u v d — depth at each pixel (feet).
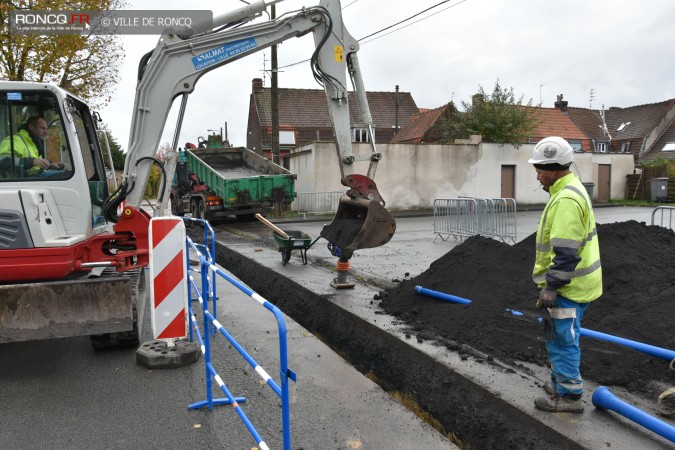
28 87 17.08
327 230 26.99
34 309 15.90
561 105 142.82
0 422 13.25
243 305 24.85
